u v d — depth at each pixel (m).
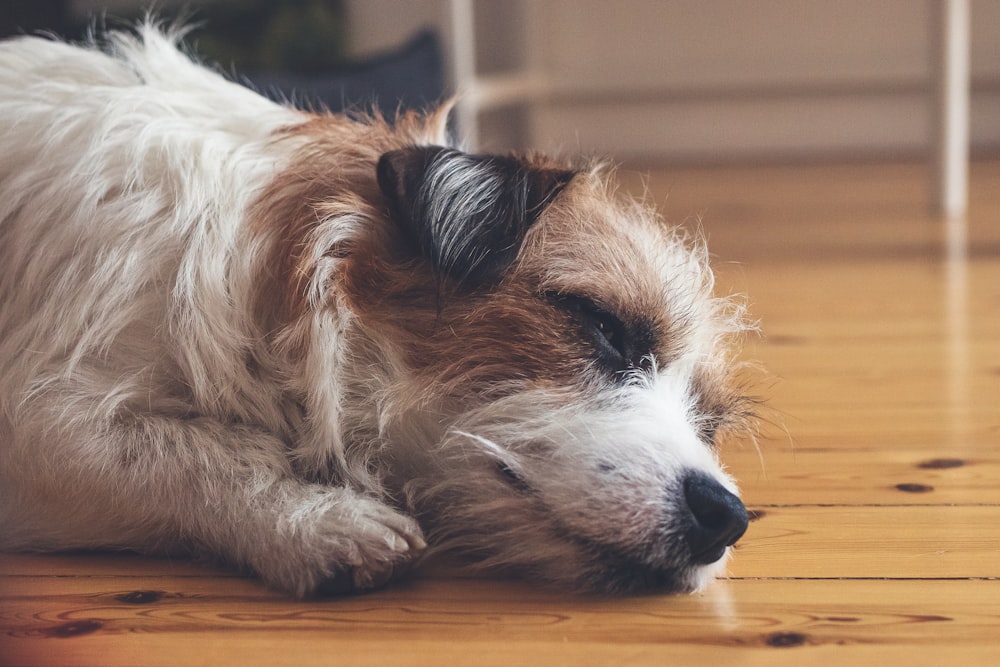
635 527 0.59
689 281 0.68
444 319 0.62
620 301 0.64
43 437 0.61
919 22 2.21
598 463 0.60
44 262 0.63
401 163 0.62
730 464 0.74
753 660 0.54
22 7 1.32
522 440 0.61
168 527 0.61
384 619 0.57
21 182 0.65
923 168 2.05
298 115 0.70
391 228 0.64
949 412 0.81
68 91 0.68
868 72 2.06
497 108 2.29
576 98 2.25
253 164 0.66
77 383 0.61
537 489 0.60
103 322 0.62
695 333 0.67
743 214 1.64
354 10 2.10
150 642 0.55
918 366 0.91
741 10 2.27
